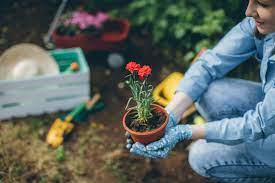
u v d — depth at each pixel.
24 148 1.65
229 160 1.25
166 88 1.74
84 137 1.71
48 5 2.46
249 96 1.29
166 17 2.12
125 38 2.06
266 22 0.96
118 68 2.06
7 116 1.77
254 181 1.30
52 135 1.68
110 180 1.54
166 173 1.56
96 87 1.95
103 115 1.82
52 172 1.55
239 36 1.24
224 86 1.30
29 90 1.74
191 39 2.08
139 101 1.06
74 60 1.90
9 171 1.55
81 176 1.55
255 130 1.07
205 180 1.53
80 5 2.44
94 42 2.01
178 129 1.11
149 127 1.06
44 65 1.83
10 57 1.80
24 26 2.31
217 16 1.97
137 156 1.62
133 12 2.28
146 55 2.12
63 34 2.05
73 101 1.82
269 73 1.11
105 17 2.04
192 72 1.28
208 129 1.12
